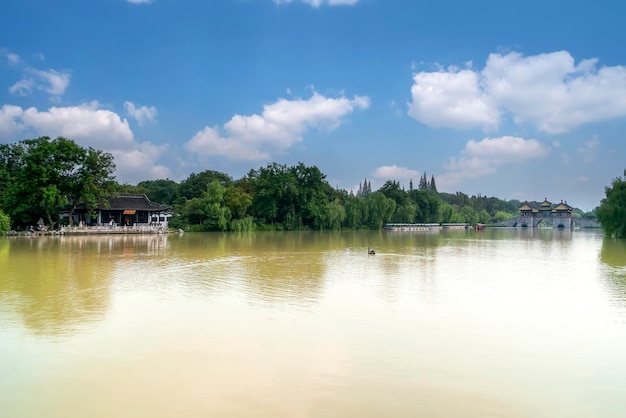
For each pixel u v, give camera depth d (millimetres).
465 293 31531
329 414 13648
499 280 37625
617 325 23375
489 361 18000
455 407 14188
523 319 24438
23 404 14289
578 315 25453
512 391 15305
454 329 22328
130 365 17391
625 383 16016
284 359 18047
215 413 13695
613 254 63469
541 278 39094
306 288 33000
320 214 145375
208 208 118125
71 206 96938
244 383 15789
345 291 31891
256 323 23188
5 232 86188
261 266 45938
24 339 20422
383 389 15367
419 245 80812
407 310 26203
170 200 153125
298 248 69438
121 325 22734
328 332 21641
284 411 13820
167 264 46844
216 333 21469
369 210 164125
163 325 22781
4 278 36594
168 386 15531
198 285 34125
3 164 101938
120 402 14406
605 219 92562
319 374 16578
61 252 57875
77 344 19781
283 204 145375
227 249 66250
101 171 95312
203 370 16922
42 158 87062
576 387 15672
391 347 19516
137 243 75375
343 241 89812
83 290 31641
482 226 186625
